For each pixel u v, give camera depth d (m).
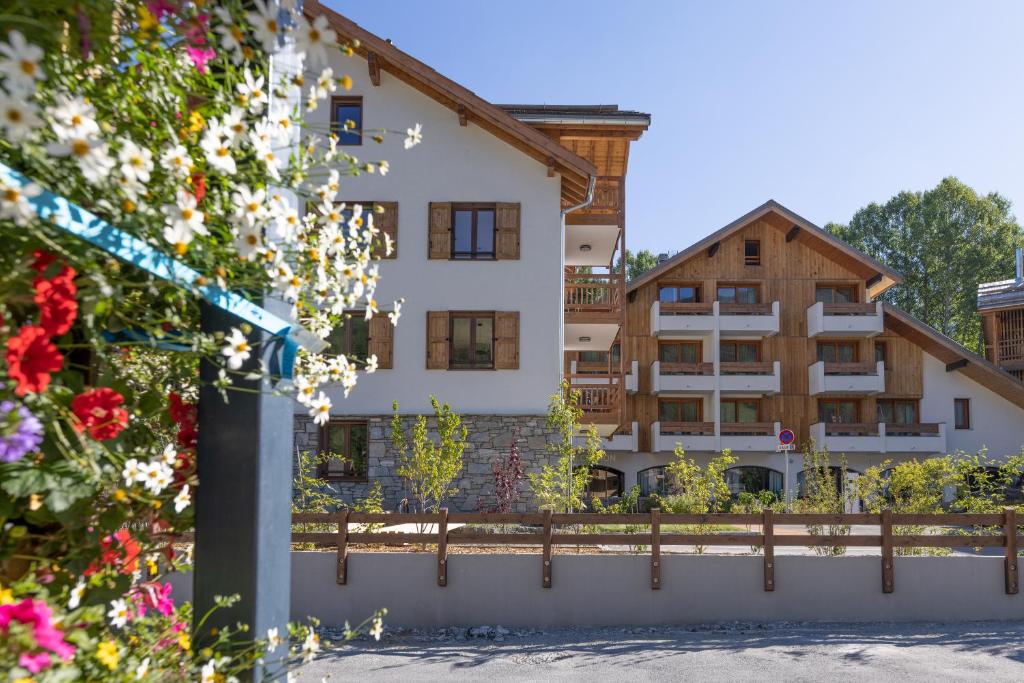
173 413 2.48
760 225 33.72
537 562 9.62
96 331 2.10
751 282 33.53
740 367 32.28
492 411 17.42
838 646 8.30
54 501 1.90
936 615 9.80
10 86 1.55
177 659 2.37
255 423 2.42
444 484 14.09
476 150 17.91
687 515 9.81
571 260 26.17
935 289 52.81
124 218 1.88
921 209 54.53
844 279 33.41
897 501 14.20
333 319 2.84
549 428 17.39
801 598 9.77
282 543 2.58
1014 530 9.89
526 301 17.67
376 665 7.47
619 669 7.34
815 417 33.00
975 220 53.50
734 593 9.74
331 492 17.11
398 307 3.10
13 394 1.84
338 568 9.53
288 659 2.57
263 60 2.33
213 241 2.15
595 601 9.61
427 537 9.68
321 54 2.07
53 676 1.75
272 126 2.27
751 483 33.03
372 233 3.09
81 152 1.70
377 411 17.34
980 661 7.59
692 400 33.47
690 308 32.44
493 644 8.55
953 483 14.23
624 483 32.66
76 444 2.04
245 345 2.18
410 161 17.86
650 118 19.73
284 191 2.73
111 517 2.16
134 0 2.00
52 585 2.15
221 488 2.43
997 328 38.00
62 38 1.88
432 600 9.54
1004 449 32.62
